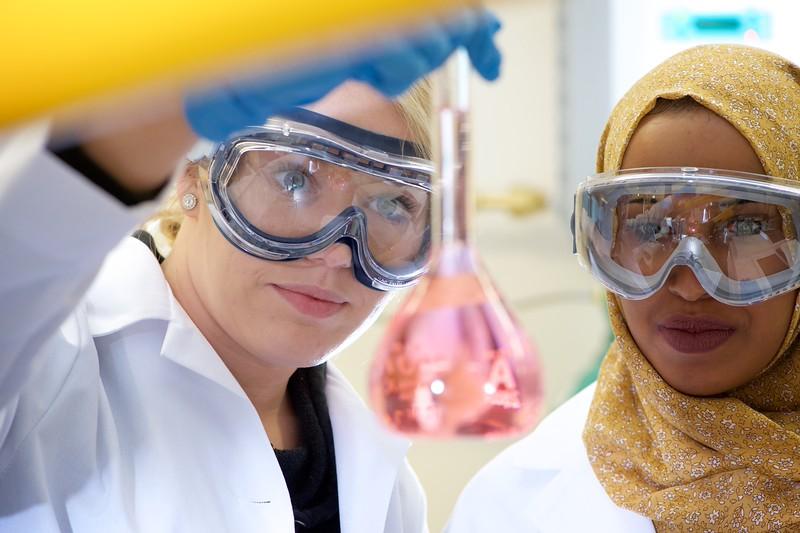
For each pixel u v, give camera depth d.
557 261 3.80
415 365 0.51
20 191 0.58
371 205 0.96
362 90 0.92
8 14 0.34
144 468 0.99
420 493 1.27
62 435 0.95
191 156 0.95
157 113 0.57
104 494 0.96
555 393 2.71
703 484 1.05
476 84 4.01
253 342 1.00
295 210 0.93
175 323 1.04
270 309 0.98
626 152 1.04
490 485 1.25
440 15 0.33
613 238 1.00
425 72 0.53
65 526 0.95
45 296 0.66
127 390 1.03
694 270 0.95
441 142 0.53
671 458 1.07
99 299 1.07
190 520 0.98
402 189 0.96
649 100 1.02
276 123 0.90
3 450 0.89
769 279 0.95
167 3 0.32
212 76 0.33
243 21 0.31
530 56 3.89
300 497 1.12
